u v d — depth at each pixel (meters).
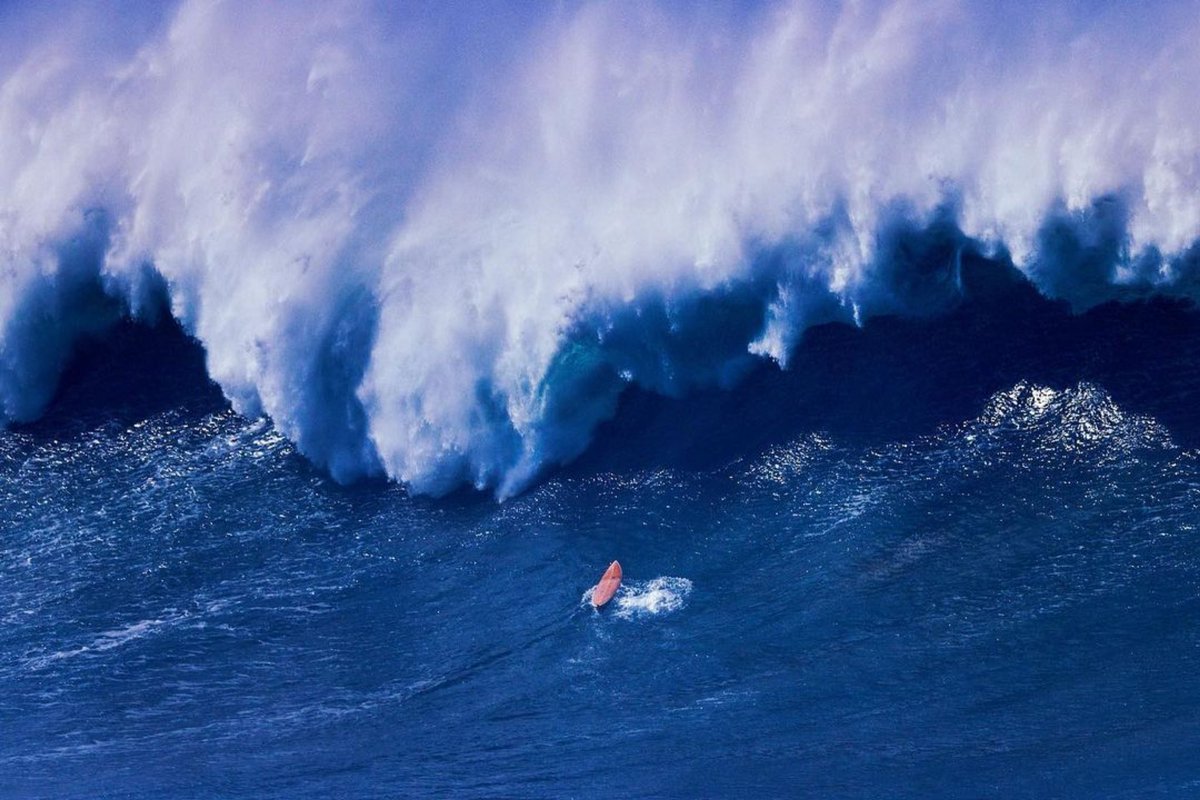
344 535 105.31
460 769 83.19
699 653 89.44
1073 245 102.69
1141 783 75.69
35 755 87.75
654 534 100.12
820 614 90.62
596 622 93.25
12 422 117.75
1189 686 80.94
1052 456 97.12
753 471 102.44
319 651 94.69
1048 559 90.94
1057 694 81.88
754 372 107.00
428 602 98.00
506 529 103.38
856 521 97.00
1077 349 101.69
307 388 111.38
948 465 98.69
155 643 96.69
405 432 108.75
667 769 81.19
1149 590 87.38
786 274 106.25
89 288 119.50
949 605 89.38
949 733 80.62
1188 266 100.44
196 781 84.19
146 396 117.38
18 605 101.12
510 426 107.31
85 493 111.31
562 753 83.56
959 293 105.25
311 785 83.06
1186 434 95.62
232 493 109.62
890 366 104.75
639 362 107.38
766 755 81.12
